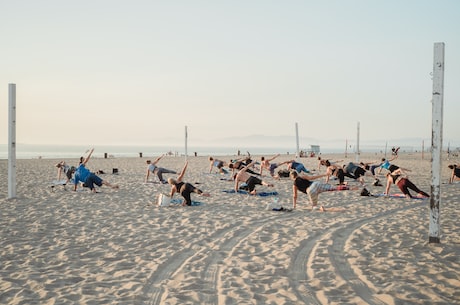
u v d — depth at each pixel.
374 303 4.61
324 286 5.16
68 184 16.77
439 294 4.82
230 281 5.40
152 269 5.95
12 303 4.77
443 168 27.50
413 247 6.87
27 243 7.51
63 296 4.93
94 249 7.09
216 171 25.88
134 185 16.98
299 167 19.59
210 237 7.89
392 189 15.50
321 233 8.03
